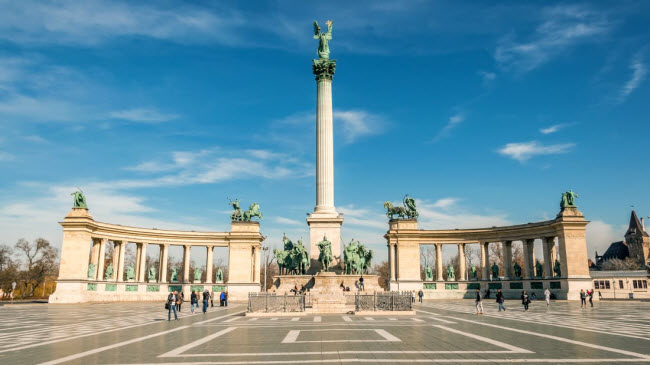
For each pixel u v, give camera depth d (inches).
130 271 3307.1
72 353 735.1
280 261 2640.3
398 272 3501.5
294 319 1401.3
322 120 2699.3
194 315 1690.5
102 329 1153.4
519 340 858.1
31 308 2263.8
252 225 3516.2
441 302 2731.3
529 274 3221.0
